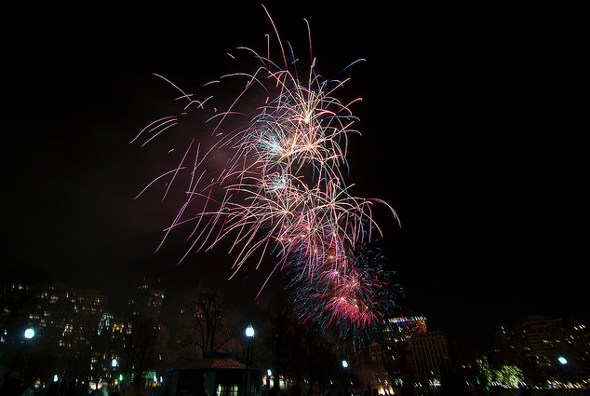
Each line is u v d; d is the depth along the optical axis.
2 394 10.18
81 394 19.41
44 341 93.56
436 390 45.25
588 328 70.12
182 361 45.72
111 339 69.50
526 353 72.69
